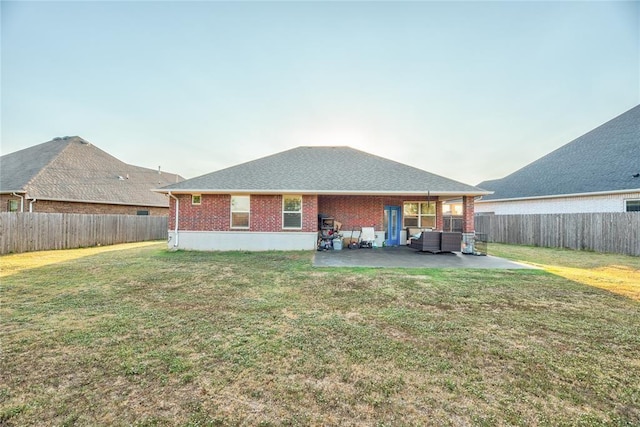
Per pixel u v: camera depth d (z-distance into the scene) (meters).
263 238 13.86
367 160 16.53
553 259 11.77
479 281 7.68
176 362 3.53
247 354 3.74
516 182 22.89
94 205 20.36
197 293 6.57
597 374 3.32
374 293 6.59
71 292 6.62
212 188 13.38
